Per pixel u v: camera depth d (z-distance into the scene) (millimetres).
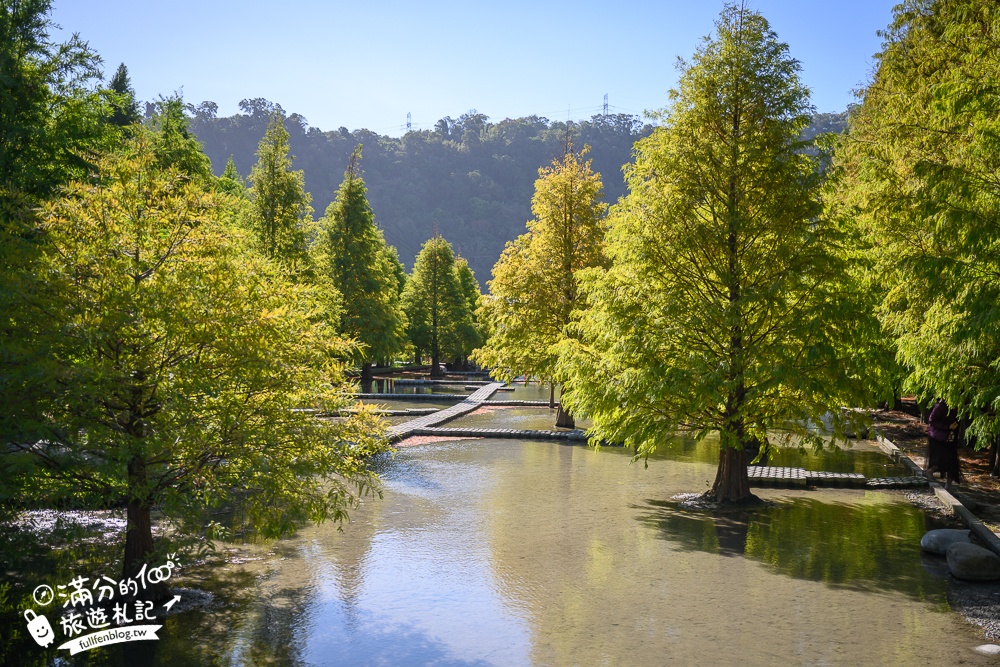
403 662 7680
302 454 9578
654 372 14375
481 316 29281
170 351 9133
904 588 10227
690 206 15336
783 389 15438
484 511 14875
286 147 35125
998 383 13141
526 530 13367
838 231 14461
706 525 13883
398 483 17703
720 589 10141
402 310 64250
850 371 14320
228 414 8914
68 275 8680
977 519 13742
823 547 12383
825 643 8227
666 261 15367
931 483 17469
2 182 13094
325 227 49031
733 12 15727
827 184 15055
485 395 41688
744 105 15516
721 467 15914
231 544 12320
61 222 8789
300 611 9195
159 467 9406
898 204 13820
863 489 17594
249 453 9023
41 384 8148
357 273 48594
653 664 7656
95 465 8477
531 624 8797
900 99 16922
